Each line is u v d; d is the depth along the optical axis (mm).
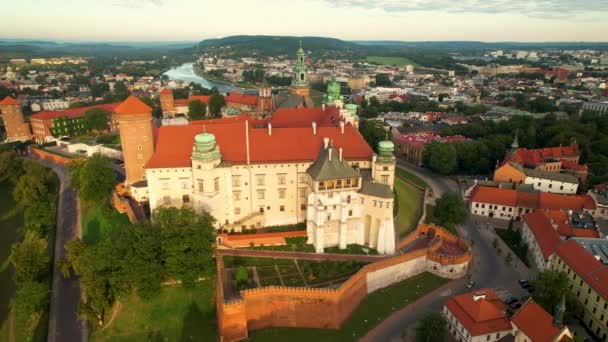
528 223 114562
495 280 97375
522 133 195750
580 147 180875
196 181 97938
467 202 142750
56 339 80125
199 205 99562
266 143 104875
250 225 103438
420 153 184500
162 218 82938
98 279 79625
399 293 92062
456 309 80125
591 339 79438
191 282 81562
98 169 119500
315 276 86750
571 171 161125
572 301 82000
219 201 100562
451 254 100125
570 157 172250
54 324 83875
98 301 79625
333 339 78562
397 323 83312
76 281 96875
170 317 80375
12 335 82438
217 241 95750
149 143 123000
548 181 146250
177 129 103625
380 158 101875
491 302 82250
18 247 94875
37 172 154250
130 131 119750
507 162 154250
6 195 151500
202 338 77062
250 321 79062
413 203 129000
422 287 94250
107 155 185500
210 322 79750
